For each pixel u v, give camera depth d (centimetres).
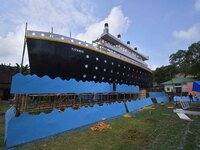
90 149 566
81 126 912
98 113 1096
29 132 632
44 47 1231
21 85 840
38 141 638
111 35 2078
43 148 565
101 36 2005
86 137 705
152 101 2594
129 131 809
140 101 1977
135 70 2448
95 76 1622
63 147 579
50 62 1273
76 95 1371
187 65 5094
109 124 977
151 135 752
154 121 1092
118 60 1952
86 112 979
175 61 5794
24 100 996
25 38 1188
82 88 1256
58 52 1298
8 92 2852
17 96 967
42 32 1234
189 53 4566
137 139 687
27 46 1199
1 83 2805
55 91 1031
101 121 1067
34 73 1258
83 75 1505
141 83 2756
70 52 1371
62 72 1352
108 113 1218
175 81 4822
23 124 614
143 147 594
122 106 1467
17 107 943
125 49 2609
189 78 4856
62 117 796
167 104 2444
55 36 1285
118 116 1291
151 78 3491
